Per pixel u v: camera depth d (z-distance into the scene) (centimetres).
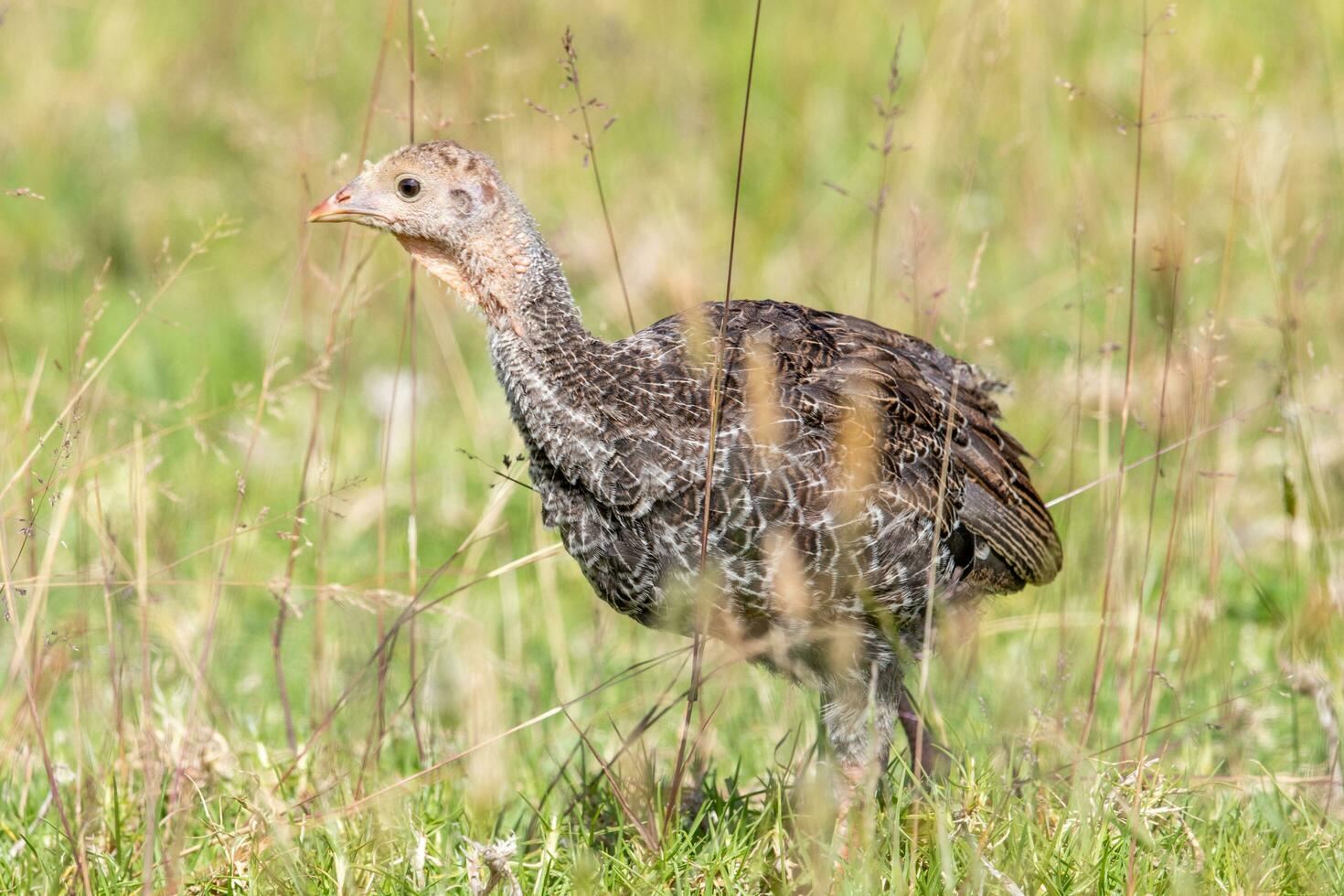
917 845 794
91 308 1064
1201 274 1425
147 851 761
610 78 1764
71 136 1828
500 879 772
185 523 1261
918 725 899
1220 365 1291
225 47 1941
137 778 944
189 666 991
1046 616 1088
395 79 1653
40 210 1745
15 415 1241
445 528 1322
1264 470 1272
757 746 1015
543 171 1590
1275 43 1709
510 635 1136
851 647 843
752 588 834
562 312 845
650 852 820
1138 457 1270
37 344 1535
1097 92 1627
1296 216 1435
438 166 855
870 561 848
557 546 908
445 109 1246
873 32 1881
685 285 1441
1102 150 1600
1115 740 965
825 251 1556
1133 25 1714
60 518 834
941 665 914
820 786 790
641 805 877
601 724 1061
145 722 839
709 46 1897
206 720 1009
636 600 859
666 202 1623
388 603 978
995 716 861
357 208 861
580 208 1592
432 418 1447
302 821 830
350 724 982
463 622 1095
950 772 859
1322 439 1229
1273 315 1347
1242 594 1163
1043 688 923
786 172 1706
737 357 851
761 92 1836
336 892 790
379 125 1639
